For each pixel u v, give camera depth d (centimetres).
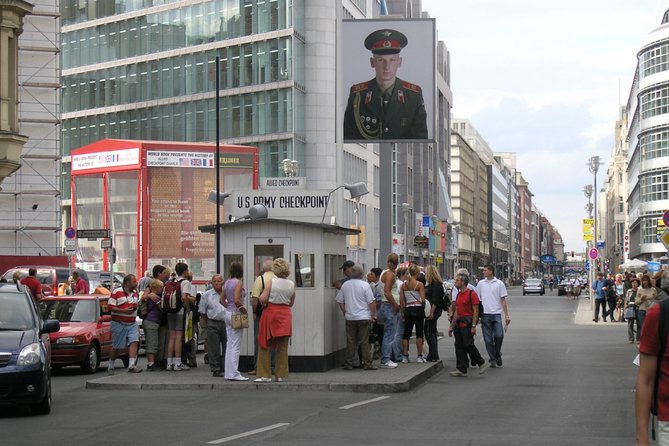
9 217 5403
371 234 8050
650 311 594
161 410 1498
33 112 5469
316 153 6788
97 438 1214
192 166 3419
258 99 6731
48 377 1469
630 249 13400
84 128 7525
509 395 1730
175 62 7069
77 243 3712
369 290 2058
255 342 1958
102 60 7419
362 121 3009
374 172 8225
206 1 6931
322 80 6800
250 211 2153
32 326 1516
